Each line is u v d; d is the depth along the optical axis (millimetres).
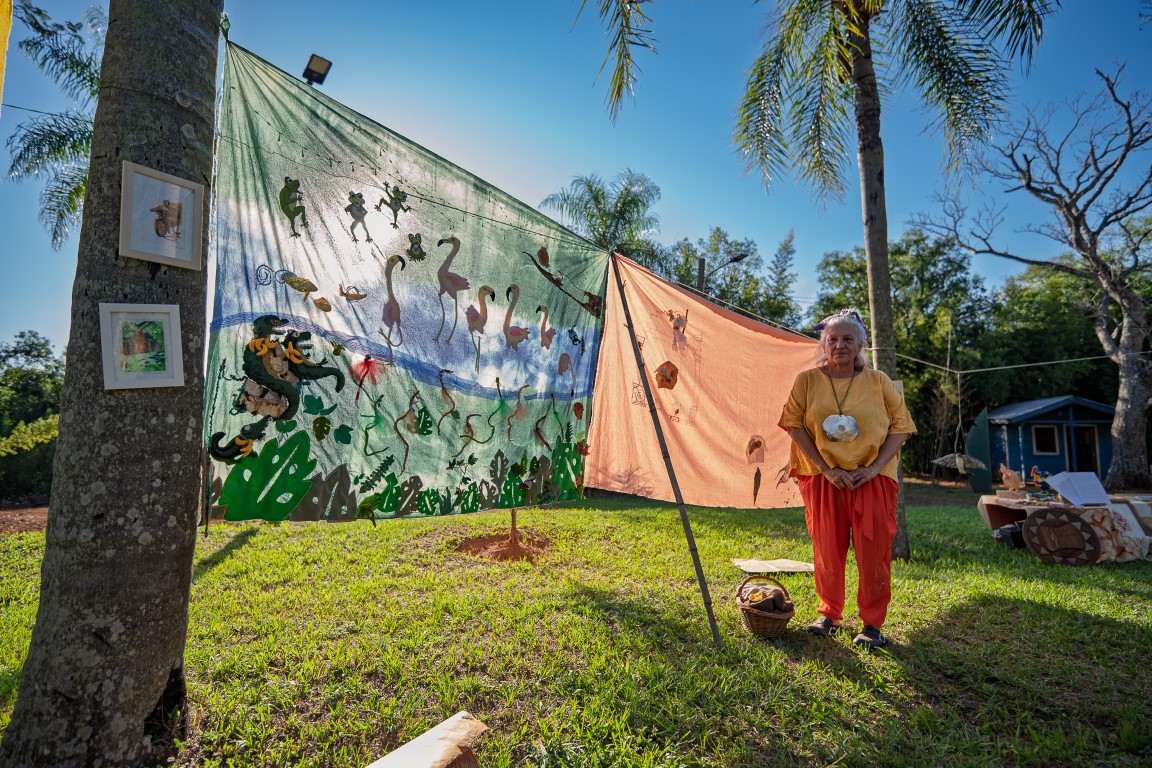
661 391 5203
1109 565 6355
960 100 7277
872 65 7242
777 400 5469
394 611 4199
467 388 3859
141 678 2234
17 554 5824
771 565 5629
